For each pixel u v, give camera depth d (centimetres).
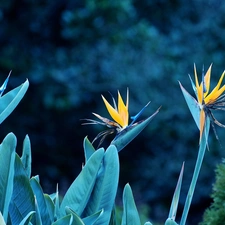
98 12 1302
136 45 1312
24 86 328
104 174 321
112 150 322
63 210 321
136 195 1269
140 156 1333
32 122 1365
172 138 1282
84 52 1316
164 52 1303
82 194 319
